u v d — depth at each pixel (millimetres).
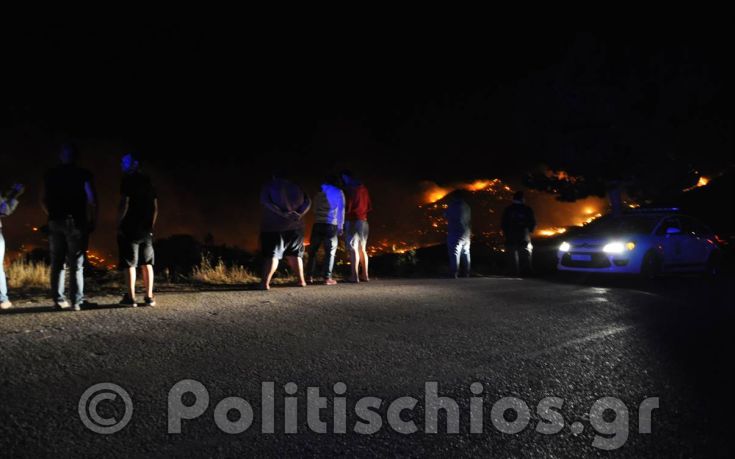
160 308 7180
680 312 8383
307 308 7531
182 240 14805
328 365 4996
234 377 4582
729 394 4688
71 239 6746
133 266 7207
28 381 4230
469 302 8516
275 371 4777
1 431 3391
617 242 12383
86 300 7656
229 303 7734
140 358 4926
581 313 7914
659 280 12719
